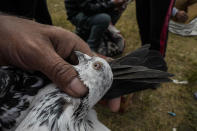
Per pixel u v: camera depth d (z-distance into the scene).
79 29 2.79
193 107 2.15
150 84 1.08
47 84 0.94
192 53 2.84
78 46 1.04
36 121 0.79
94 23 2.57
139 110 2.12
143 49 1.17
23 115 0.87
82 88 0.83
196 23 3.15
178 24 3.15
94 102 0.88
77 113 0.84
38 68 0.90
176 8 3.26
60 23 3.39
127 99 1.94
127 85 1.06
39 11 2.22
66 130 0.78
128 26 3.38
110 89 1.06
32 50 0.88
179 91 2.31
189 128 1.97
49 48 0.92
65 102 0.83
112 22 2.95
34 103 0.88
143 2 1.91
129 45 2.99
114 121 2.02
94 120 1.03
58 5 3.96
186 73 2.53
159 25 1.92
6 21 0.97
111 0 2.56
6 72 0.90
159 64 1.19
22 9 1.77
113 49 2.73
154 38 2.00
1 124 0.85
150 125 2.00
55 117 0.79
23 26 0.96
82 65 0.88
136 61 1.12
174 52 2.84
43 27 1.01
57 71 0.86
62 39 1.01
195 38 3.16
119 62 1.12
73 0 2.62
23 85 0.90
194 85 2.37
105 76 0.86
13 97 0.87
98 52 2.70
